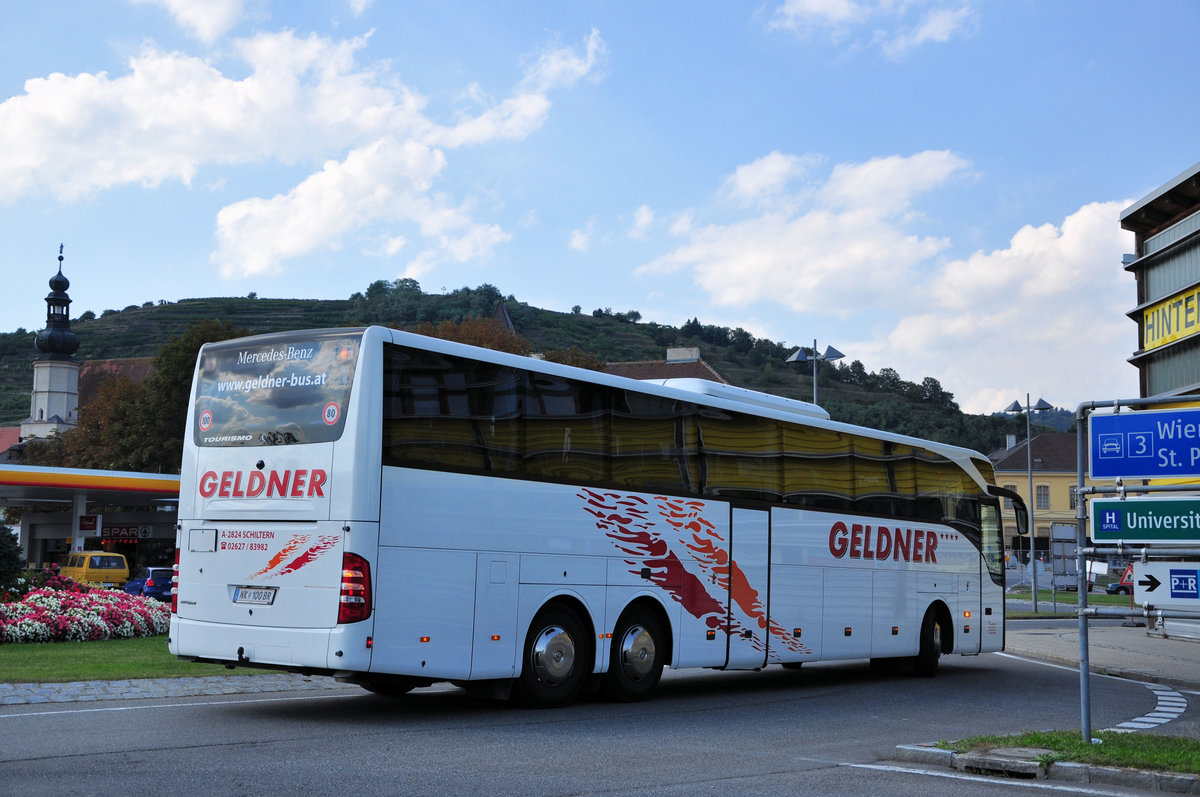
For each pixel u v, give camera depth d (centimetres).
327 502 1127
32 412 12162
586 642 1351
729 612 1555
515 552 1255
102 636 2152
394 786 801
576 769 911
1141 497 999
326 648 1103
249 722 1119
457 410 1214
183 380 6200
